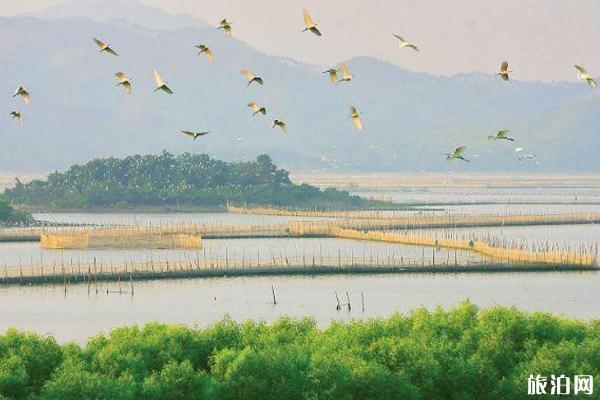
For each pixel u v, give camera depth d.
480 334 147.25
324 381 127.56
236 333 145.62
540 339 148.12
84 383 121.88
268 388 127.62
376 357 136.12
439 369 134.62
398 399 128.75
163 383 127.94
